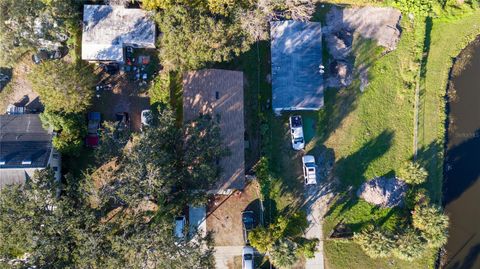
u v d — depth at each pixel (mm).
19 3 51375
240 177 55438
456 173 63000
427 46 65500
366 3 64312
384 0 64562
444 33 66188
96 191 47250
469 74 65875
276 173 58688
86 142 56312
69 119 53031
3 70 58344
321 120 61062
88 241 44250
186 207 56875
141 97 59062
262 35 58781
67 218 44875
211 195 57469
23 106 57562
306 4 60875
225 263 56531
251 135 59625
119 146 50781
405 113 62938
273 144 59688
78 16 57406
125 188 46750
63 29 54719
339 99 61844
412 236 55094
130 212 50438
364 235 55750
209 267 47156
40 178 46938
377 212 59406
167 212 50688
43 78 50375
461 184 62750
